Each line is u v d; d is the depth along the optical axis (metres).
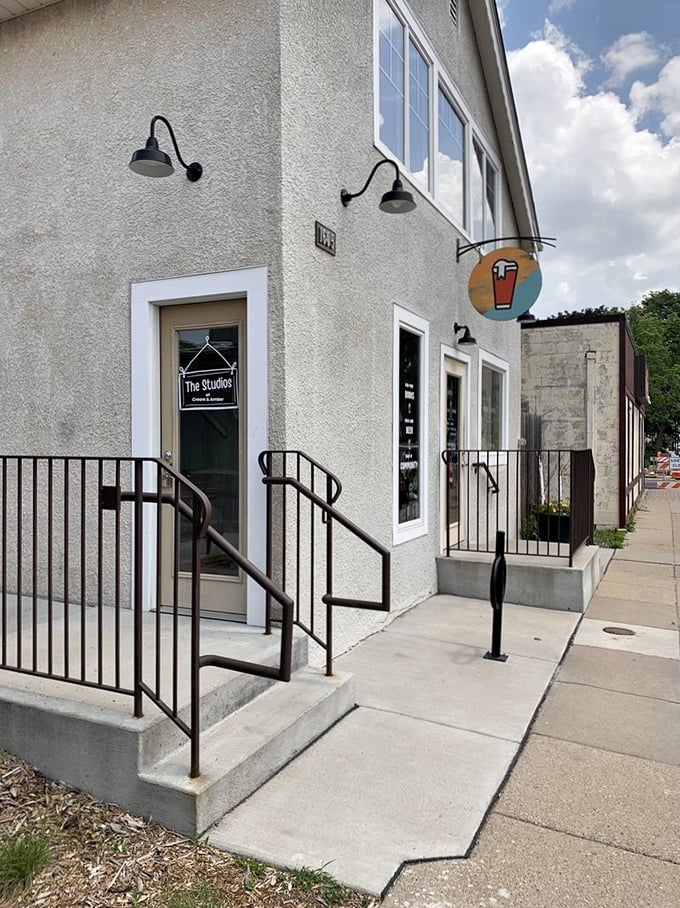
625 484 13.00
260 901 2.18
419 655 4.81
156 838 2.48
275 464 3.98
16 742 2.87
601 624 5.90
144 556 4.40
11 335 4.86
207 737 2.95
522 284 6.77
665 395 46.91
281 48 3.95
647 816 2.79
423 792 2.91
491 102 8.65
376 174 5.22
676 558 9.52
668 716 3.87
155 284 4.32
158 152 3.58
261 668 2.55
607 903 2.23
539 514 9.45
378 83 5.28
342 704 3.67
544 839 2.60
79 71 4.59
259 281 4.00
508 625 5.70
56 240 4.68
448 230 7.08
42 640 3.72
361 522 5.02
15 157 4.84
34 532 2.92
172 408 4.41
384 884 2.27
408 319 5.93
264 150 3.99
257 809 2.71
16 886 2.22
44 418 4.74
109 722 2.65
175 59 4.25
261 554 4.01
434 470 6.70
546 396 13.12
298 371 4.11
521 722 3.70
